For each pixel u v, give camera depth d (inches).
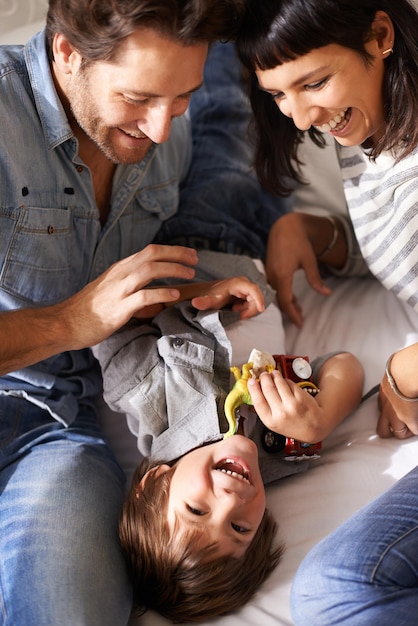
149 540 47.6
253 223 69.6
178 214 66.7
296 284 67.6
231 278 56.4
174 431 52.5
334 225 66.3
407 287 56.0
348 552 43.2
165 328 55.4
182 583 46.5
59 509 48.7
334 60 44.7
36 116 52.6
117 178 57.1
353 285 66.8
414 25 45.7
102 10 42.3
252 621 46.1
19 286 54.6
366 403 56.4
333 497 51.8
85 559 46.4
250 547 48.8
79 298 51.7
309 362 58.6
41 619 43.1
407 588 42.1
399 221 53.7
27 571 45.4
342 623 42.2
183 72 44.8
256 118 56.4
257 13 44.5
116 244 60.7
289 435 51.1
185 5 42.2
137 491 50.4
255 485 49.0
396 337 59.2
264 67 46.3
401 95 47.6
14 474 52.2
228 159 69.7
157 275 50.8
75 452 53.2
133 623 47.9
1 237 52.5
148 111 47.0
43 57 51.3
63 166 54.3
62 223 55.1
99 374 61.4
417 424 52.2
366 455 53.4
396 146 50.7
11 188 51.7
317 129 56.4
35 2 70.3
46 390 56.5
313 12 42.4
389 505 44.8
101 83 46.4
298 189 71.4
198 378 53.1
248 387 50.6
